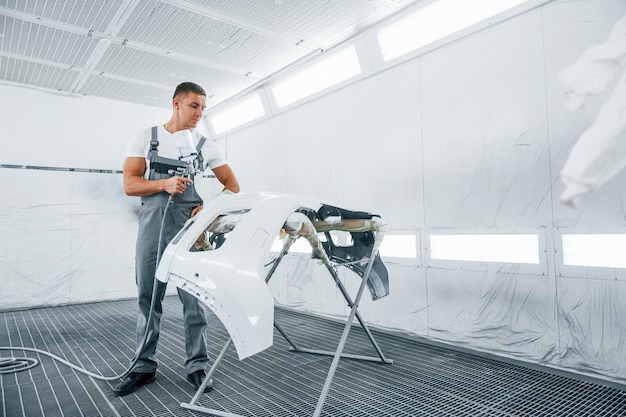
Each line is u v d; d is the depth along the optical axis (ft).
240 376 7.54
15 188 14.73
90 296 15.93
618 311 6.93
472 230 9.09
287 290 14.23
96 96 16.43
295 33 11.17
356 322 11.67
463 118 9.30
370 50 11.07
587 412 5.86
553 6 7.79
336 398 6.48
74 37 11.38
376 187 11.33
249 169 16.57
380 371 7.74
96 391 6.87
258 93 15.21
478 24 8.89
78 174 15.97
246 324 4.75
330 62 12.38
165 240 6.88
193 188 7.30
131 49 12.13
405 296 10.50
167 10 9.94
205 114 18.72
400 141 10.69
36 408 6.18
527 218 8.16
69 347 9.70
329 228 7.06
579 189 2.08
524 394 6.53
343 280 12.16
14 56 12.63
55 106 15.64
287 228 5.73
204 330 7.27
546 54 7.89
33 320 12.82
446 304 9.58
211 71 13.80
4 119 14.65
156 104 17.53
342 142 12.37
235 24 10.65
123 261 16.72
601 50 2.39
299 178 13.99
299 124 14.02
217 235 6.37
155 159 7.01
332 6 9.84
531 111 8.11
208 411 5.96
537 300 8.00
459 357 8.53
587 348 7.30
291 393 6.72
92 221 16.14
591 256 7.26
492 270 8.73
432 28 9.75
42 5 9.71
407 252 10.50
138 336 7.05
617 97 2.14
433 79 9.94
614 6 7.00
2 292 14.32
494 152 8.73
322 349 9.27
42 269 15.06
